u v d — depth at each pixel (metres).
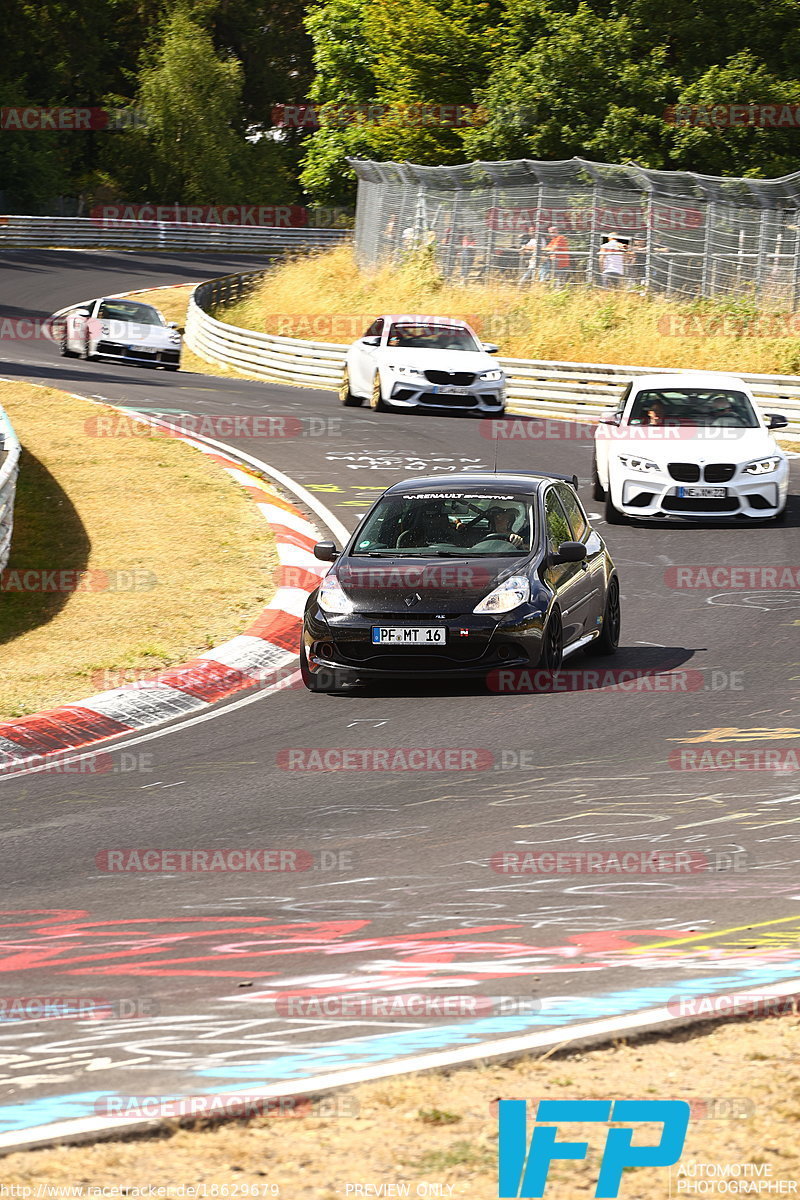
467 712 39.00
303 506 70.25
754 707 38.12
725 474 64.19
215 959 21.92
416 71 180.12
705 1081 16.47
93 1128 15.76
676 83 152.75
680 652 45.22
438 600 41.06
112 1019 19.45
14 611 52.31
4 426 72.12
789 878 25.05
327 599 42.09
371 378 99.69
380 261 156.50
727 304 110.88
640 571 57.09
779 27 157.00
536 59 156.25
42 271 199.38
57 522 66.25
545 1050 17.45
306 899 24.89
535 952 21.67
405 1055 17.69
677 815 29.27
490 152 161.00
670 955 21.25
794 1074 16.52
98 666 44.19
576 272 126.94
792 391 88.31
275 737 37.22
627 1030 17.89
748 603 51.34
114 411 92.69
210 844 28.45
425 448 85.25
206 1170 14.75
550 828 28.69
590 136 154.75
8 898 25.64
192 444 83.00
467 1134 15.33
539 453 83.94
